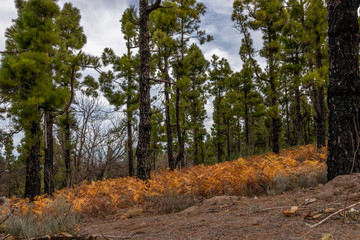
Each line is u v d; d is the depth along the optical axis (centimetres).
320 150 888
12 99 980
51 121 1202
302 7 1062
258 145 3234
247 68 2070
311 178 437
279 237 177
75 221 336
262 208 282
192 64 1598
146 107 777
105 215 439
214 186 446
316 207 244
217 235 203
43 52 943
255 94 2156
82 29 1681
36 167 986
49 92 911
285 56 1606
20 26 1202
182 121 2073
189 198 428
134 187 548
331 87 387
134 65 1669
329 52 398
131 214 408
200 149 2922
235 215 268
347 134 358
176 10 1226
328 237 163
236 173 450
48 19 1042
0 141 844
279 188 415
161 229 258
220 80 2464
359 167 347
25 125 993
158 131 2583
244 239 185
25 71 860
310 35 1073
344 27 380
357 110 362
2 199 491
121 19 1600
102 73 1167
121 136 367
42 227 290
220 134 2908
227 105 2920
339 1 388
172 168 1287
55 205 407
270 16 1334
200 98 2438
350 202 243
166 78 1353
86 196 478
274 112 1340
